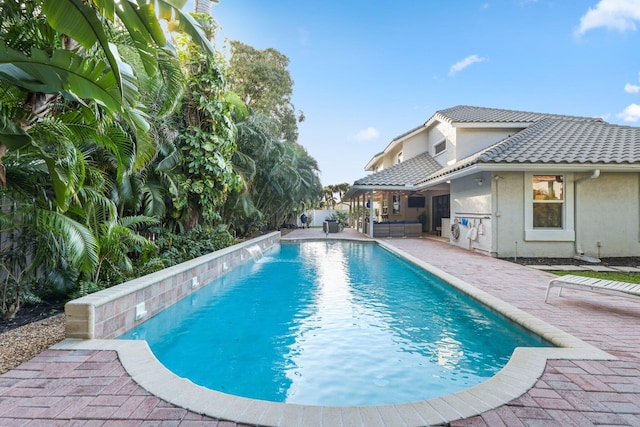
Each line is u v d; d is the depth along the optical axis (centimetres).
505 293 609
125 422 246
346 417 253
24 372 317
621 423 244
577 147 1078
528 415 254
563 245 1044
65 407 264
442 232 1783
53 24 296
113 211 561
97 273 560
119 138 506
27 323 468
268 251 1447
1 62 303
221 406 266
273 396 348
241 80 2570
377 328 535
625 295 490
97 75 334
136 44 403
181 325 560
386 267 1070
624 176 1030
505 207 1058
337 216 3147
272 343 484
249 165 1315
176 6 371
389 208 2273
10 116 379
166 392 285
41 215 430
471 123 1591
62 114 440
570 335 404
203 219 1084
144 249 698
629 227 1024
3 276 506
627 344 383
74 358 345
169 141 838
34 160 436
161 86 636
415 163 2006
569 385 294
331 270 1023
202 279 735
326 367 410
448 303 667
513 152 1058
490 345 469
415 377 383
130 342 386
